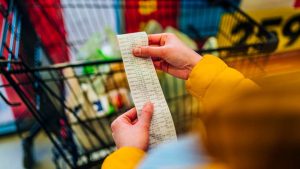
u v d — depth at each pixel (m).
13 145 1.58
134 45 0.66
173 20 1.88
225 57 1.16
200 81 0.58
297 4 2.03
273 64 1.16
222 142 0.29
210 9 1.88
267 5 1.95
